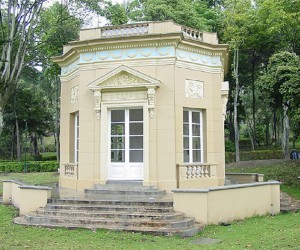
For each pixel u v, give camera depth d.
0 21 19.45
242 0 32.84
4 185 16.09
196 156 15.92
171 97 14.66
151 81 14.55
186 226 10.45
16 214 13.30
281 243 8.84
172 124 14.57
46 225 10.95
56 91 39.97
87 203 12.16
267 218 12.84
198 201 11.16
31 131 42.19
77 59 16.39
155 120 14.68
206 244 9.10
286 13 27.67
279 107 22.44
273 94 20.77
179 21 30.62
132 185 14.63
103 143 15.11
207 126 16.06
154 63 14.91
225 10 34.59
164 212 11.21
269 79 20.19
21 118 39.25
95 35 15.79
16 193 14.91
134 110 15.30
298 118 18.64
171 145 14.51
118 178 15.19
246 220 12.35
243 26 32.34
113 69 14.95
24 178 25.89
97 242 9.27
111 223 10.68
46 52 26.22
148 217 10.84
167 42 14.75
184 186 14.67
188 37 15.74
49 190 12.70
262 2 31.55
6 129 40.97
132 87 14.78
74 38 23.14
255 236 9.85
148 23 15.20
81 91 15.69
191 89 15.58
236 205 12.28
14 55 21.70
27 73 39.97
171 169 14.44
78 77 16.19
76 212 11.48
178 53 15.20
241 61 37.00
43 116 41.34
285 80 19.31
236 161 33.72
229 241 9.35
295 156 33.62
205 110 16.11
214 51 16.28
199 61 15.97
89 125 15.45
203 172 15.48
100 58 15.50
